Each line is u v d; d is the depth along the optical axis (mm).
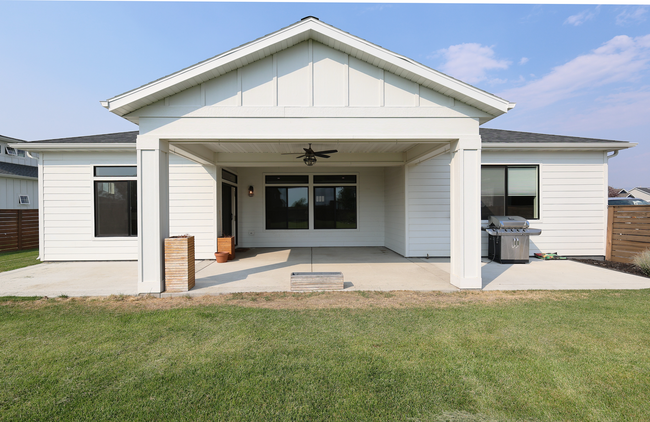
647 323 3609
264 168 10617
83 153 8211
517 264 7387
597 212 8281
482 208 8320
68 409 2086
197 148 6734
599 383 2402
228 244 8195
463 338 3223
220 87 5035
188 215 8320
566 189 8305
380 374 2527
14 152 15234
